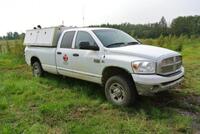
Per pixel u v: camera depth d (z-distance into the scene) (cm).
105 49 564
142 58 496
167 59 504
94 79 600
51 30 739
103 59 559
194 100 583
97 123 460
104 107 541
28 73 979
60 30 741
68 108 536
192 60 1477
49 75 844
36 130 431
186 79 826
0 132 422
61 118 487
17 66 1214
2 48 1925
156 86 483
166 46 2491
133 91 518
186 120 455
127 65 506
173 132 420
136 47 559
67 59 666
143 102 557
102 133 415
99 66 572
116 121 466
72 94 637
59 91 673
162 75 495
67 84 738
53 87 721
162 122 456
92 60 588
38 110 530
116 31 665
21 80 824
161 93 624
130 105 532
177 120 461
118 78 528
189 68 1114
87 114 507
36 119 484
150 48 552
